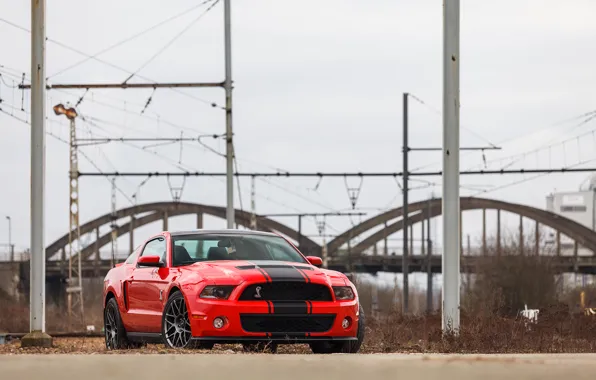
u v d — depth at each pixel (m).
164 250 31.19
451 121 40.97
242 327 27.20
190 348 27.75
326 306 27.89
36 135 44.56
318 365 14.45
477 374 13.10
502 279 161.88
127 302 32.59
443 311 40.22
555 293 165.75
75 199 119.56
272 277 27.62
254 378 12.80
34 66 44.72
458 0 41.34
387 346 37.59
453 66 41.12
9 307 139.75
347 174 117.75
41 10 45.16
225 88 87.75
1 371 13.23
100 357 15.38
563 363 14.39
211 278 27.80
